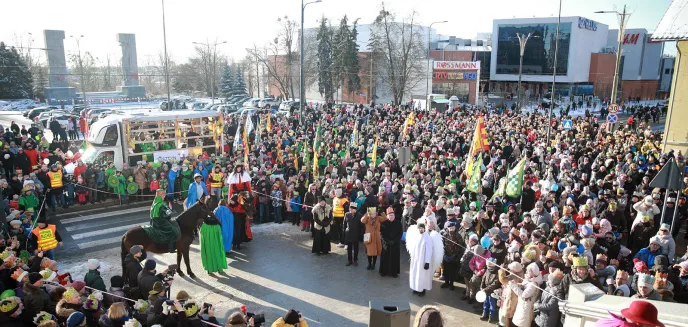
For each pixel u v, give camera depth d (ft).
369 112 137.69
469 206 43.62
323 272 40.34
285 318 21.75
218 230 39.32
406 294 36.22
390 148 78.69
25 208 47.85
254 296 35.65
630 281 29.35
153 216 36.32
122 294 27.40
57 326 21.31
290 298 35.37
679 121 69.15
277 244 47.21
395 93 193.67
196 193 52.60
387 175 55.06
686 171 58.65
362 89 225.97
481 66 269.64
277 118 121.90
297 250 45.57
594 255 32.96
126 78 244.83
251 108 158.20
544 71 249.34
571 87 226.79
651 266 32.73
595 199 46.06
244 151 66.23
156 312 23.41
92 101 207.72
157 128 68.23
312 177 62.90
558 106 215.51
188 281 38.29
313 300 35.09
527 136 92.27
